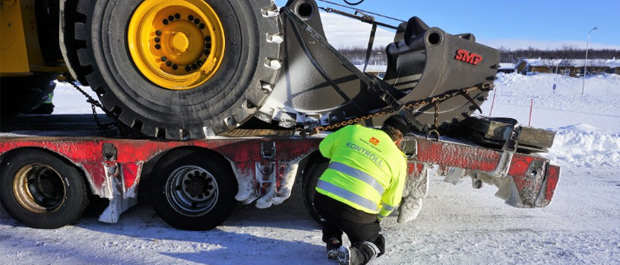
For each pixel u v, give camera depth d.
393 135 3.42
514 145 3.90
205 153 3.96
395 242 3.92
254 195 3.97
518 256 3.65
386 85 4.02
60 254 3.58
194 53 3.77
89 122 5.68
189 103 3.75
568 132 8.82
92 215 4.46
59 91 20.03
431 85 3.88
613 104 22.52
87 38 3.68
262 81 3.73
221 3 3.61
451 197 5.32
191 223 4.05
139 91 3.75
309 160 4.10
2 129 4.83
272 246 3.79
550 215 4.73
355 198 3.20
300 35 3.95
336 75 4.02
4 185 4.07
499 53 3.93
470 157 3.96
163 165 3.97
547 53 97.50
